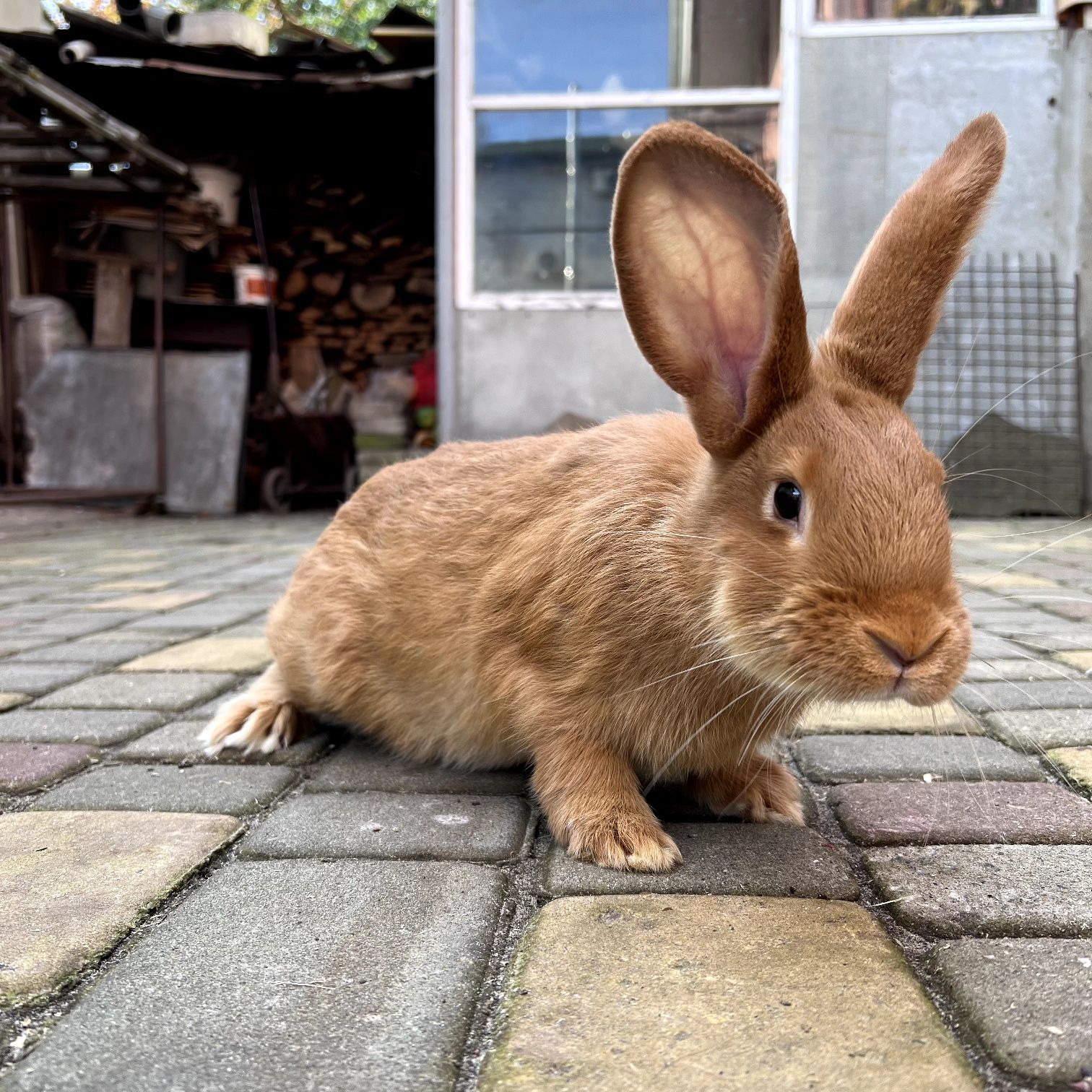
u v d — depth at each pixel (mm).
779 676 460
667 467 528
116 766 637
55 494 2336
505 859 500
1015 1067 336
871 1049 346
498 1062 341
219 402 2572
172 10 2637
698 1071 336
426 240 2941
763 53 1966
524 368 2021
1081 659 858
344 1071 338
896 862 487
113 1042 352
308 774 629
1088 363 1936
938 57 1918
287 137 2875
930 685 426
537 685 548
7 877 474
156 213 2518
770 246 476
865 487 446
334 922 434
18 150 2168
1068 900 444
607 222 2006
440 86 1976
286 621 680
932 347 1952
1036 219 1945
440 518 616
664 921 433
